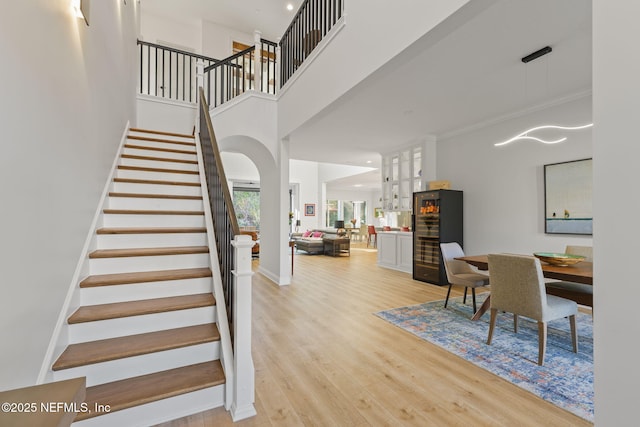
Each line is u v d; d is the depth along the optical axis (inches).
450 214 200.4
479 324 128.0
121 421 63.1
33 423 27.2
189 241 115.6
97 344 74.3
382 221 591.5
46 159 63.3
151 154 161.0
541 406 73.9
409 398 76.9
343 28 120.8
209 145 130.3
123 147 153.5
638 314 39.4
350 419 69.0
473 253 198.7
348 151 266.7
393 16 92.5
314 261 320.5
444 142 217.5
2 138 47.0
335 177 463.8
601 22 42.8
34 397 31.4
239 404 69.1
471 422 68.2
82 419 59.8
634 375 39.7
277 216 206.1
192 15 273.9
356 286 199.0
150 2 257.4
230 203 88.1
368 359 97.1
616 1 41.2
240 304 70.8
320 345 107.4
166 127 215.5
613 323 41.8
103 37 113.7
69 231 77.5
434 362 95.3
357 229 595.8
